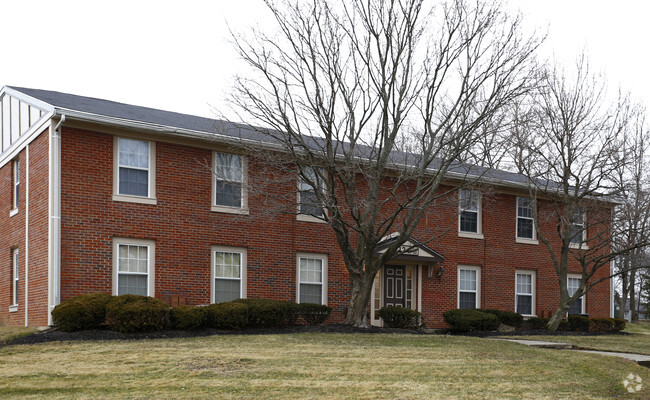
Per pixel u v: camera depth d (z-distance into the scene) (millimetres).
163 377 11773
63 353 13680
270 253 20672
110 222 17969
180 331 16781
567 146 23250
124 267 18172
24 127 19719
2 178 21562
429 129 18500
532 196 24266
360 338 16719
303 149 18875
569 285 28125
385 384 11633
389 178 22984
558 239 27906
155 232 18656
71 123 17531
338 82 17906
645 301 48469
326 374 12227
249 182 18797
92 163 17859
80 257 17453
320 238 21734
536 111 23562
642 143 23984
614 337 22969
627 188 25078
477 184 22594
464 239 25094
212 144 19641
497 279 25844
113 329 16125
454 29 17859
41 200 17922
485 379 12297
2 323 20609
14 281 20109
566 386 11977
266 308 18219
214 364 12750
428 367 13125
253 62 17859
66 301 16422
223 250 19828
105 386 11172
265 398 10555
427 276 24016
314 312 20141
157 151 18906
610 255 23594
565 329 25906
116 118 17828
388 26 17688
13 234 20109
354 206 18172
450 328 23719
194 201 19391
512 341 17906
